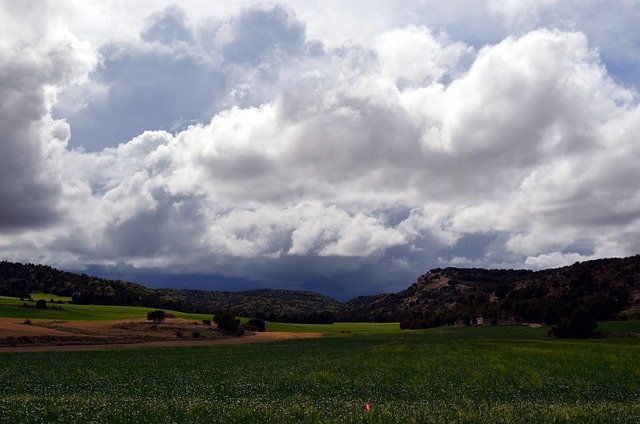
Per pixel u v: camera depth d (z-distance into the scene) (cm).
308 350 7469
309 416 2144
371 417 2109
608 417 2158
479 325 14800
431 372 4350
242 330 12706
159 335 10838
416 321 16762
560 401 2989
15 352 7062
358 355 6150
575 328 10438
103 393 3234
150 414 2175
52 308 14812
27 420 2008
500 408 2455
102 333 10331
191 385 3669
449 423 2016
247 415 2159
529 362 5003
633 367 4612
